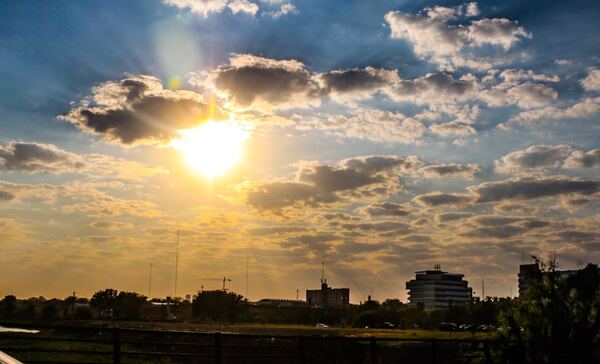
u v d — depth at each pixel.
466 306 137.50
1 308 137.88
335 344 31.06
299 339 20.91
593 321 37.41
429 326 144.75
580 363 30.09
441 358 24.53
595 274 38.00
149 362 35.50
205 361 40.28
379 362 23.86
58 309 146.38
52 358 30.88
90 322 103.06
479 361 28.62
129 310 170.38
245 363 39.22
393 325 148.25
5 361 5.76
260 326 133.00
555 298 38.25
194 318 170.75
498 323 40.25
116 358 17.48
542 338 38.12
